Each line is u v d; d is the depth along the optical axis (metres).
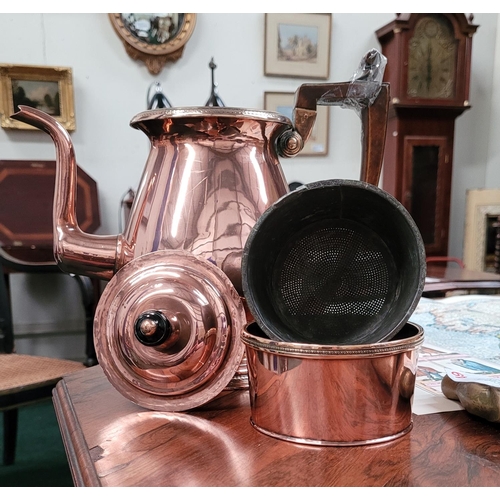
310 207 0.38
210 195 0.43
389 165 2.20
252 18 2.16
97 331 0.41
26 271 1.37
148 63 2.05
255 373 0.36
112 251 0.44
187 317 0.39
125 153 2.10
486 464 0.31
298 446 0.34
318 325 0.39
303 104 0.48
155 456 0.33
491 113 2.56
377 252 0.40
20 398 1.01
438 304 0.91
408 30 2.06
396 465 0.31
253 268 0.37
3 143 1.95
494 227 2.10
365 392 0.34
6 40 1.93
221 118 0.42
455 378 0.39
